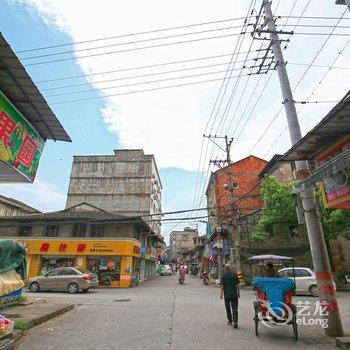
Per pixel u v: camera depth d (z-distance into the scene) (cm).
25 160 682
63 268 1953
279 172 3112
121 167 5022
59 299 1473
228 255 2770
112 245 2597
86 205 3175
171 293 1864
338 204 675
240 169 3569
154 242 4344
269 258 1278
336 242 2227
